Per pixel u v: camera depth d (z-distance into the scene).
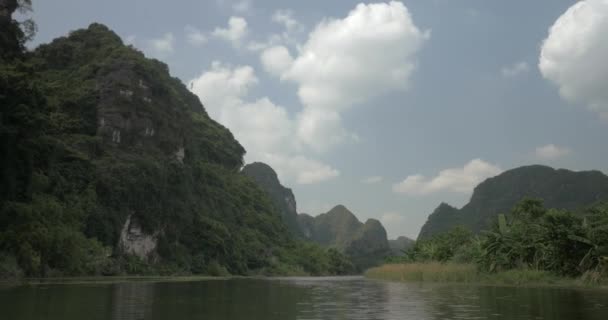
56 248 49.69
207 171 138.62
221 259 109.94
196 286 36.22
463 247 56.62
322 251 176.25
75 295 22.47
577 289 30.17
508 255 42.69
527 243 41.91
